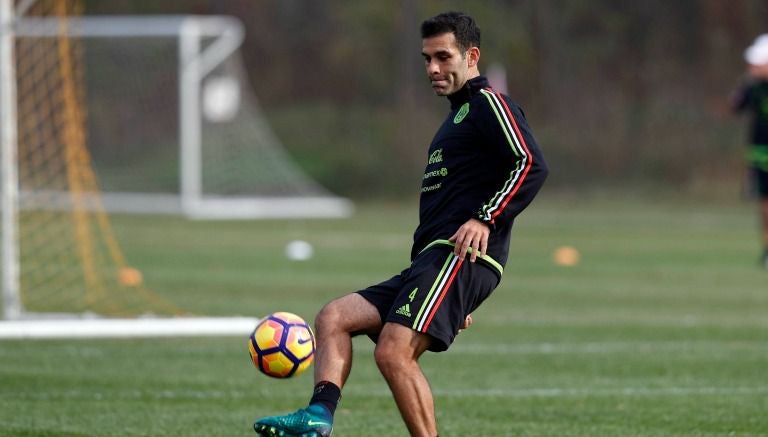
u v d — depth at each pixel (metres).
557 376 35.41
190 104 117.31
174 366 36.56
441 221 21.70
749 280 64.25
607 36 154.88
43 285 57.81
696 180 138.75
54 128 88.50
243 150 129.25
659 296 56.91
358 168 142.38
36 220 89.25
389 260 73.12
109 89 130.12
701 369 36.69
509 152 21.05
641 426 28.05
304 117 157.25
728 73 149.50
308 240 88.00
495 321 48.03
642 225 104.94
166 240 86.62
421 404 20.59
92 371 35.34
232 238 89.19
